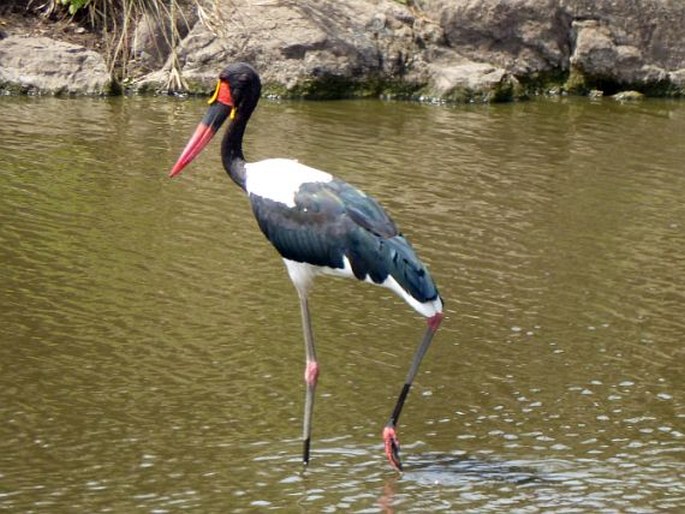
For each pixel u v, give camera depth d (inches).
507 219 584.1
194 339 440.5
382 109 784.9
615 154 706.2
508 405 404.8
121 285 482.3
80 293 472.1
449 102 816.9
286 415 389.7
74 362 417.1
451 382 419.8
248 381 411.2
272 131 703.7
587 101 852.0
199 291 482.0
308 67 798.5
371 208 346.9
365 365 428.5
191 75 778.8
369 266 338.6
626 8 868.6
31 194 572.4
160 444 366.6
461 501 341.1
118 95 764.0
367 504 337.7
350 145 685.9
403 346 446.3
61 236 526.6
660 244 564.7
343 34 812.6
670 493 350.3
